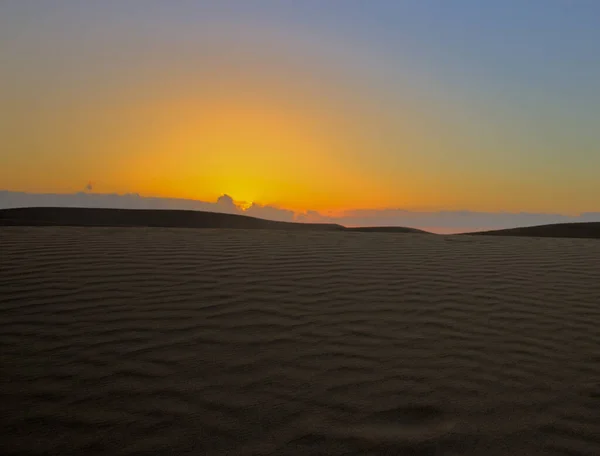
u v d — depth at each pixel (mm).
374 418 3242
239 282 5996
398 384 3682
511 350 4387
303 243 9445
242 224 42812
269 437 3004
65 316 4633
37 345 4023
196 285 5762
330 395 3492
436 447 2973
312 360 4000
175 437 2965
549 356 4297
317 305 5305
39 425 3014
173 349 4074
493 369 4000
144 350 4031
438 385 3695
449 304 5578
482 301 5754
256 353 4074
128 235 9445
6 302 4891
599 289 6504
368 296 5719
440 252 9039
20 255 6812
